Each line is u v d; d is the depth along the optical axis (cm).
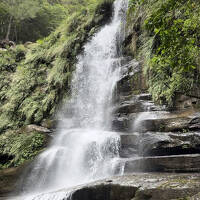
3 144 939
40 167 696
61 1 2761
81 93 1043
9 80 1373
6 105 1203
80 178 615
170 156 505
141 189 371
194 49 444
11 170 712
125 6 1224
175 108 672
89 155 641
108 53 1133
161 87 720
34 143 850
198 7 421
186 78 666
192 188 347
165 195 350
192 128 564
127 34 1037
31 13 2280
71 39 1232
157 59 406
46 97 1109
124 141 608
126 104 791
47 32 2466
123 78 883
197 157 481
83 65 1118
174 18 494
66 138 766
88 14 1387
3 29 2481
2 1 2345
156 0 851
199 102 636
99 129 834
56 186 641
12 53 1590
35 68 1296
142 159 522
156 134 576
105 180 454
